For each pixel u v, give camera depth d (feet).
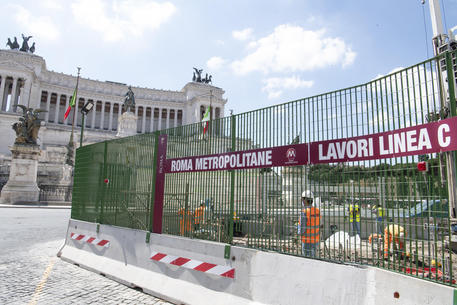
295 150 19.33
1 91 266.57
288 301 17.42
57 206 109.70
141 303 20.79
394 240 15.48
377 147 16.07
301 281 17.20
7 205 102.73
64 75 323.37
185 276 22.25
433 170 13.96
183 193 25.18
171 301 21.43
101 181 34.19
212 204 23.16
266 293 18.34
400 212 15.21
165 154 27.53
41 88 303.48
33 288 22.81
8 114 228.43
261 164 20.84
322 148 18.17
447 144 13.23
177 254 23.44
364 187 16.46
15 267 28.89
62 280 25.31
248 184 21.30
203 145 24.67
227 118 23.61
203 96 342.64
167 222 25.77
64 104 326.24
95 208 34.27
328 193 17.79
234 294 19.61
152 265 24.63
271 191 20.17
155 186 27.68
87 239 32.12
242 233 21.61
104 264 28.14
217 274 20.61
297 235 18.72
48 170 157.28
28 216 75.61
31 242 42.19
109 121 330.13
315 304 16.46
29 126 116.88
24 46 313.73
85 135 253.65
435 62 14.14
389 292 14.39
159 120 355.56
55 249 37.99
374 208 16.14
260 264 18.95
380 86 16.28
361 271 15.40
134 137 31.17
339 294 15.81
